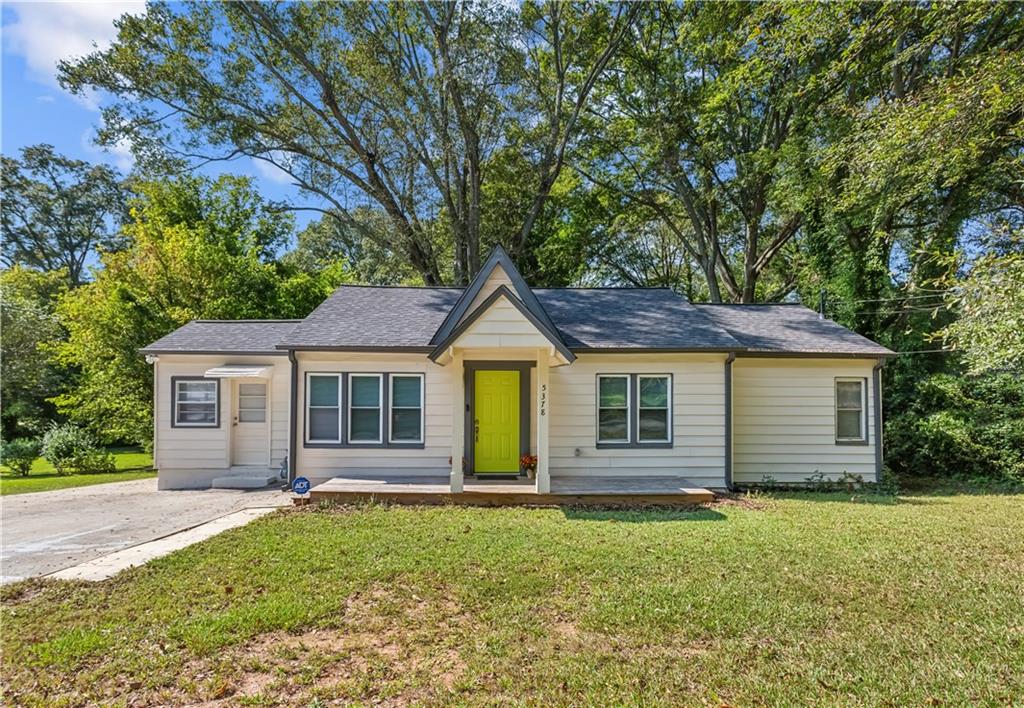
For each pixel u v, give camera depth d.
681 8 20.16
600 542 6.55
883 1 11.32
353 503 9.07
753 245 21.11
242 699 3.31
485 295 11.16
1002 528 7.30
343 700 3.30
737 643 3.96
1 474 15.84
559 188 23.59
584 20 20.22
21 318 21.64
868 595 4.84
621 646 3.94
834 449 11.49
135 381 16.56
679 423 10.80
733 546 6.37
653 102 20.14
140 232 17.94
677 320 11.74
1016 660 3.69
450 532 7.06
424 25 20.20
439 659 3.78
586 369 10.84
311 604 4.64
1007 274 5.82
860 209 14.63
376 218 22.36
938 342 15.03
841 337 12.10
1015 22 12.92
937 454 12.66
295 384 10.76
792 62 15.35
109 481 13.64
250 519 8.12
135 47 17.33
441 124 19.95
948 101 8.88
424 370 10.90
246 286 18.55
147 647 3.96
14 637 4.13
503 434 10.75
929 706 3.19
